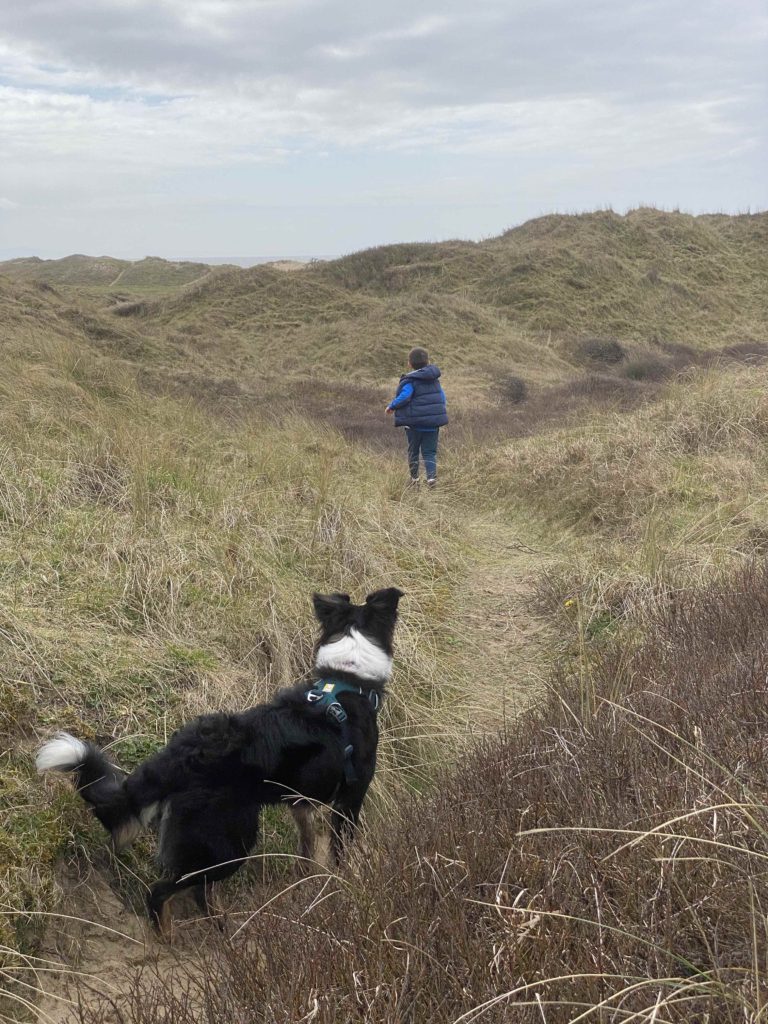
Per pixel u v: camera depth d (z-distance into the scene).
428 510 8.02
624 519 7.44
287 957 2.32
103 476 6.16
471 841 2.69
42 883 2.79
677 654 4.32
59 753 2.84
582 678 4.32
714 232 38.12
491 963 2.12
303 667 4.65
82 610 4.30
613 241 34.53
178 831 2.86
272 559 5.61
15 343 10.57
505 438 12.16
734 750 2.92
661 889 2.29
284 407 15.19
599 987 2.03
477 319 26.59
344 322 26.42
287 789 3.03
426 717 4.49
